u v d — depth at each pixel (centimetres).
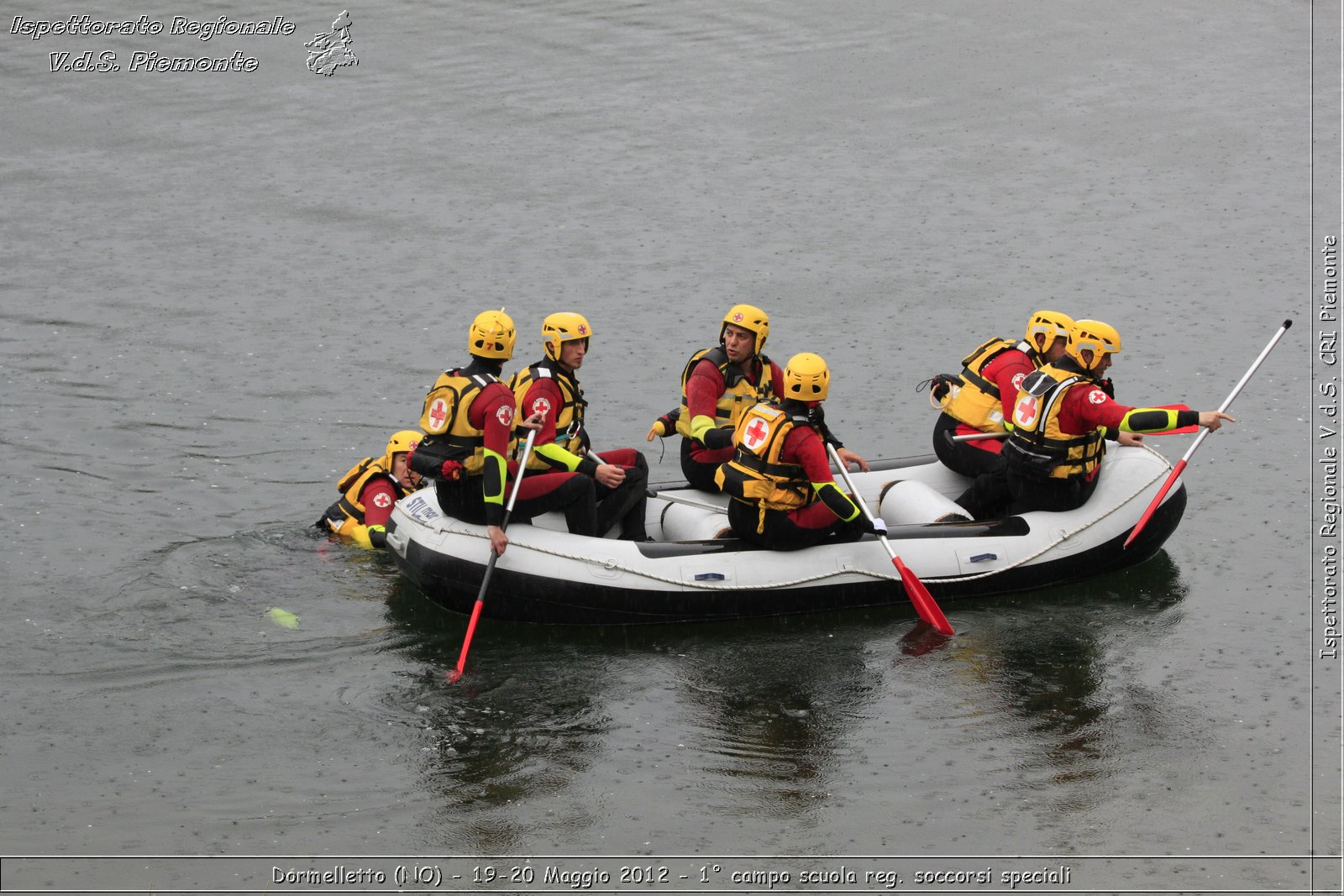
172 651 1928
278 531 2288
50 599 2053
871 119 4431
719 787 1645
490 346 1925
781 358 2970
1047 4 5519
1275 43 5044
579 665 1909
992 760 1694
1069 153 4147
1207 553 2222
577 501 2017
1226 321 3112
